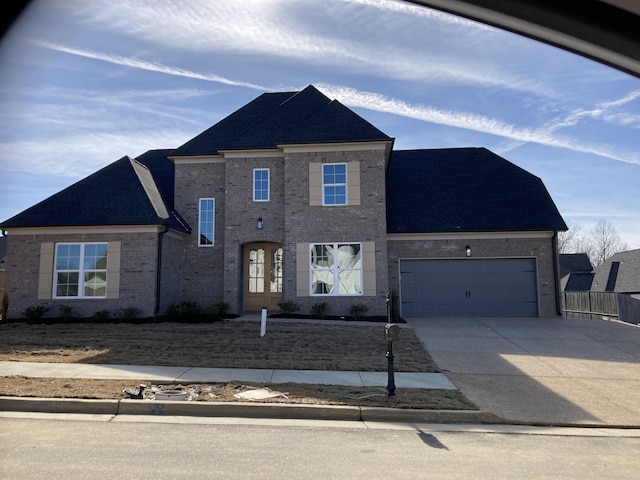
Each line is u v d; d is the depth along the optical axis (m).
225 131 18.69
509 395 7.80
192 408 6.70
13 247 15.79
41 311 15.13
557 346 11.80
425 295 17.89
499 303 17.72
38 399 6.77
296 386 7.82
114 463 4.71
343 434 5.96
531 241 17.77
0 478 4.27
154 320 14.73
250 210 17.06
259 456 5.04
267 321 14.52
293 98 19.50
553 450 5.54
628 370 9.52
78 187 16.89
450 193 19.45
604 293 23.78
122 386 7.55
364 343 11.41
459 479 4.56
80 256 15.72
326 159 16.48
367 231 16.11
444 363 9.93
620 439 6.03
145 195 16.39
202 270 17.72
